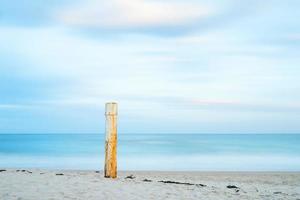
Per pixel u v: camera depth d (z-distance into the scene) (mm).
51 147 60344
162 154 43938
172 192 9211
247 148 57656
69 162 32188
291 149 54500
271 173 22312
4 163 30781
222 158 38312
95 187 9000
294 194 11516
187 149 54875
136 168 27250
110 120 11141
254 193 10945
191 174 20750
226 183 15250
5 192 7773
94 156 39562
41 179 9891
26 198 7266
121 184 9844
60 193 7961
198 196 8906
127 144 73250
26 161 32938
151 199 8000
